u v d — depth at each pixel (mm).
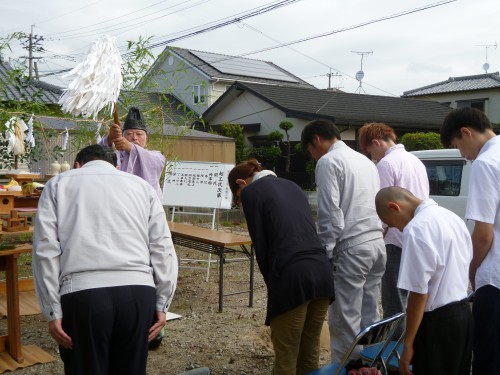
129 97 4801
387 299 3748
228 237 5414
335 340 3367
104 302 2270
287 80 24438
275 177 3047
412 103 18859
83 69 2705
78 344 2281
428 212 2330
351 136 15031
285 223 2836
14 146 4297
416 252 2244
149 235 2521
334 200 3197
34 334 4504
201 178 6875
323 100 17062
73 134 5648
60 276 2324
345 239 3281
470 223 6668
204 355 4086
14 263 3750
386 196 2500
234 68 23531
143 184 2551
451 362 2346
